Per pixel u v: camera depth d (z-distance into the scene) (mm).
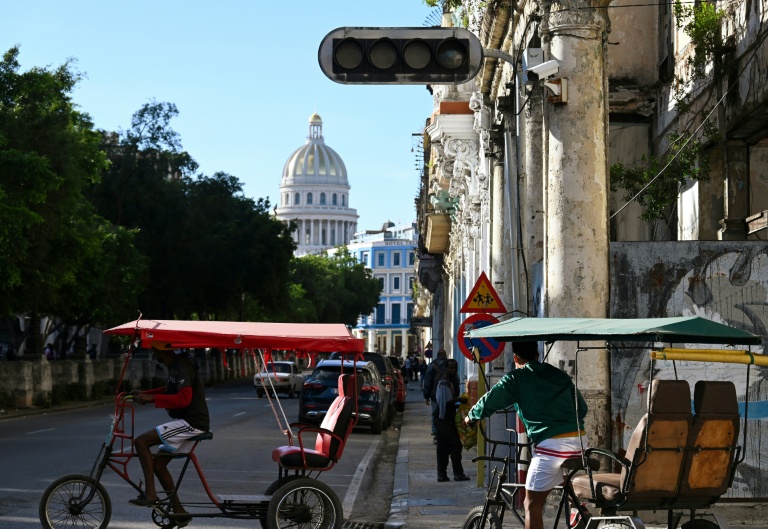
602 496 8141
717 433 8047
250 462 19906
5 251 34031
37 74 36281
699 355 7922
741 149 17000
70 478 10898
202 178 66812
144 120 61156
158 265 62844
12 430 28125
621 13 19734
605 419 12172
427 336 113188
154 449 21031
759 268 12312
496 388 8828
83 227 40500
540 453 8711
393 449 26219
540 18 13133
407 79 12203
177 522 10867
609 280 12477
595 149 12609
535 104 16719
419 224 63938
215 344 10766
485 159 24562
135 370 55469
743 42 15523
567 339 8742
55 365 45531
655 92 19719
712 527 8203
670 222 19562
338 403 11367
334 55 12148
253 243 68562
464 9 25828
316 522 10859
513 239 18578
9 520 12062
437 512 13844
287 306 75312
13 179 33688
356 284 141250
